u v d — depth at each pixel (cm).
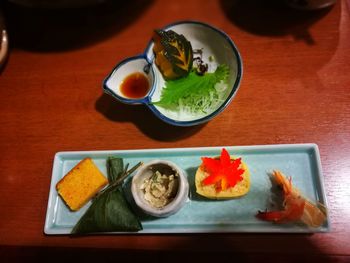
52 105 34
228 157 27
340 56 32
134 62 32
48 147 32
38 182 31
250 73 33
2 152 33
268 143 30
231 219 27
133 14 37
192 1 37
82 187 29
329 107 30
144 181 28
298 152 28
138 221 27
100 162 30
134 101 30
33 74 36
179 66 31
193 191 28
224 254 26
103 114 33
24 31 39
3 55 36
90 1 32
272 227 26
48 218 28
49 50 37
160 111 30
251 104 31
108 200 27
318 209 25
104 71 35
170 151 29
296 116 30
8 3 40
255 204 27
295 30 34
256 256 26
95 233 28
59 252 28
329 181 27
